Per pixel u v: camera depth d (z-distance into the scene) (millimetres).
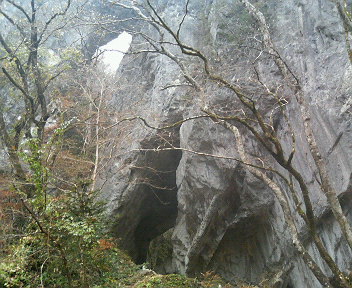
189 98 19250
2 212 10055
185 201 18703
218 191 16797
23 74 15203
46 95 19406
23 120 14891
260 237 17000
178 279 9859
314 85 13570
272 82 14883
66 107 16375
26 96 14586
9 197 10898
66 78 18766
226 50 17031
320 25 14344
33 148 7961
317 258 12906
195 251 17781
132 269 9773
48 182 8367
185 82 17922
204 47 18906
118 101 23516
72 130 18062
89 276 7680
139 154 20703
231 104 15711
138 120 20734
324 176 7516
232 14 18016
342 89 12570
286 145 14398
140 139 20656
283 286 14906
